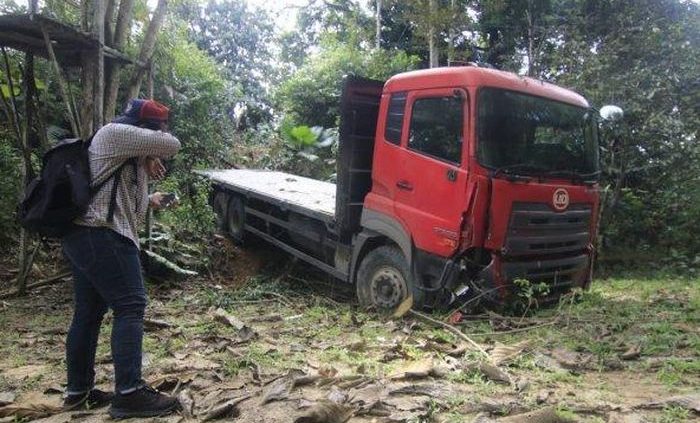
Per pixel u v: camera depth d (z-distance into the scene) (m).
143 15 9.89
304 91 16.11
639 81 10.56
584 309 6.11
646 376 4.05
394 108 6.42
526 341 4.85
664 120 10.14
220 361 4.31
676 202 10.62
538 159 5.97
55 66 6.17
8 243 7.94
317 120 16.22
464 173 5.61
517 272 5.83
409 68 15.62
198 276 8.10
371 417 3.13
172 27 11.81
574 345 4.82
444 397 3.44
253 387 3.71
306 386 3.65
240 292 7.31
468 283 5.78
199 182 10.28
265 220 8.74
